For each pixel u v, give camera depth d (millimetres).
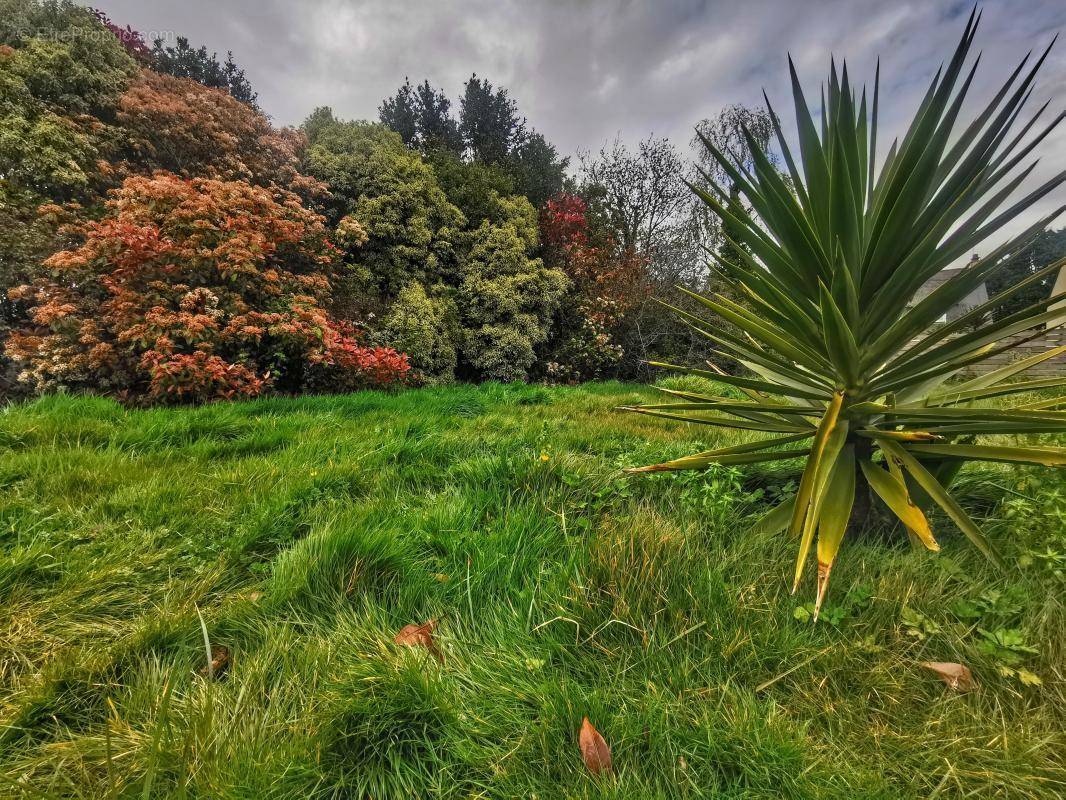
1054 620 1213
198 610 1352
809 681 1153
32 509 2066
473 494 2375
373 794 955
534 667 1208
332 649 1292
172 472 2643
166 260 5695
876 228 1570
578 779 938
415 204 9961
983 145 1404
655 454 3049
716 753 982
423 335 8758
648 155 15258
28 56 6992
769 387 1836
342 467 2672
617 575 1469
